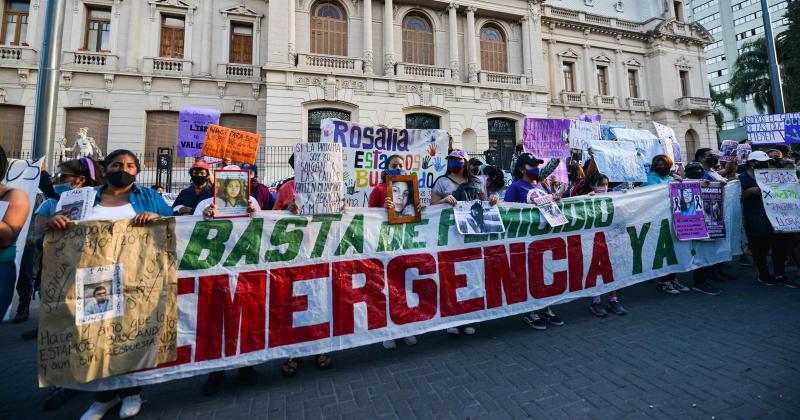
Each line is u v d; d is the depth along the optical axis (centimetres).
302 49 1719
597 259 430
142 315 255
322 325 308
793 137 688
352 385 288
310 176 314
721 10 5200
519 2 2052
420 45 1931
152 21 1634
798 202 507
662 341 347
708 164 603
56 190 404
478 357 330
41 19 1540
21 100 1494
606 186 548
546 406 250
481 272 372
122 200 281
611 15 2717
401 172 410
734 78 2645
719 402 246
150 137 1619
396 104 1778
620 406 247
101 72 1539
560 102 2322
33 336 407
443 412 247
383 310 329
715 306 438
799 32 2053
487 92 1939
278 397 274
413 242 349
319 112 1719
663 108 2519
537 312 416
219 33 1714
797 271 539
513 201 418
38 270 486
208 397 277
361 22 1803
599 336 366
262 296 294
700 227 498
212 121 653
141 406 265
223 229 289
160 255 266
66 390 281
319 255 314
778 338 339
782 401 243
